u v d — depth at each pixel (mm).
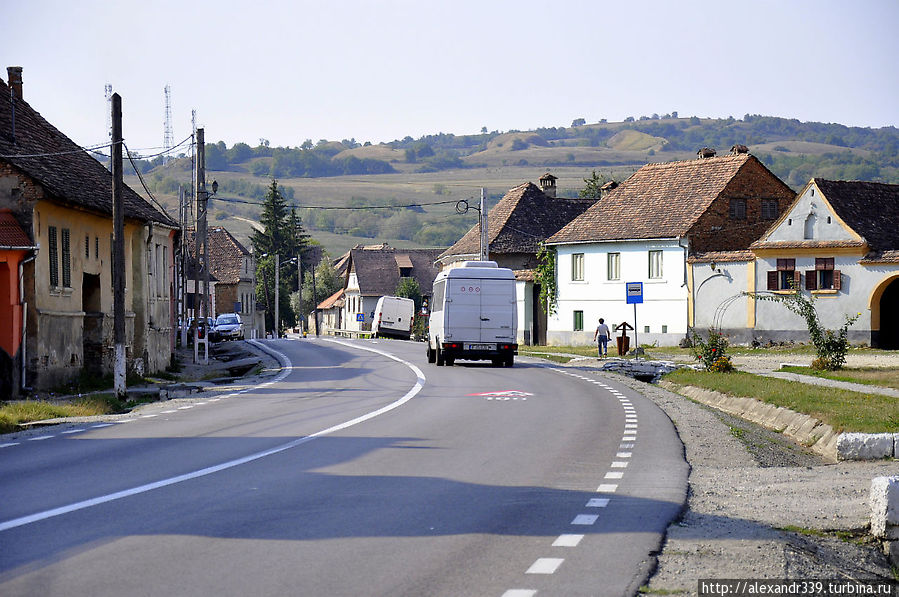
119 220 51156
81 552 16109
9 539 17078
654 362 74312
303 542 16906
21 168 52531
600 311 114875
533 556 16016
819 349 63250
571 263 118000
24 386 52438
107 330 65062
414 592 13867
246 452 28562
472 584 14305
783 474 25328
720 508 20500
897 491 17938
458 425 35719
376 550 16359
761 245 96938
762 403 44625
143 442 31297
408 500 20859
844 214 93062
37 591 13805
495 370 70688
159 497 21188
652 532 17859
